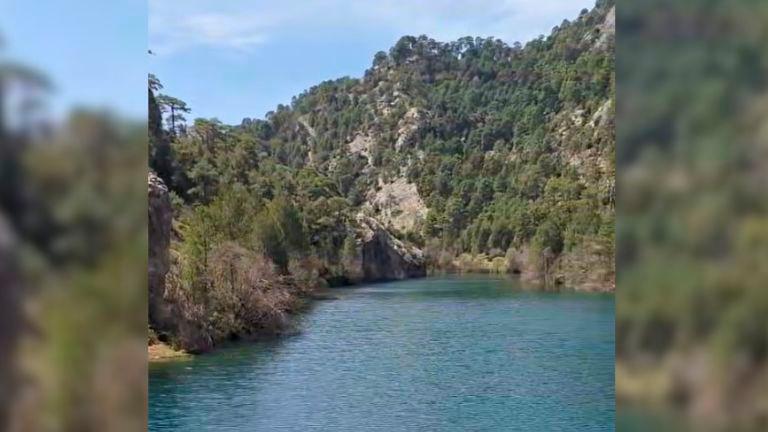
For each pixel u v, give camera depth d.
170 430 14.86
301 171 79.56
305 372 21.41
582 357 24.08
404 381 20.44
